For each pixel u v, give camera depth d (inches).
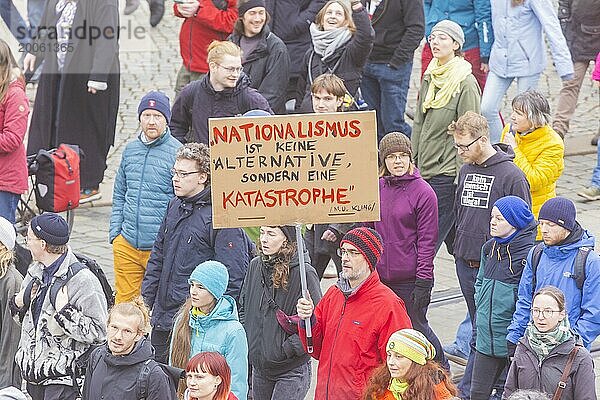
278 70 1684.3
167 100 1381.6
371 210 1029.2
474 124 1282.0
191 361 971.9
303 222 1031.6
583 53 2004.2
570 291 1133.7
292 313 1118.4
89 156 1841.8
